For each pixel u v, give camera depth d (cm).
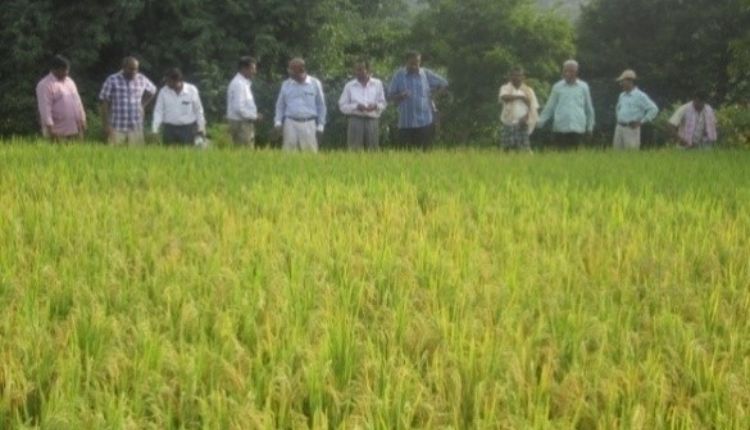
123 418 374
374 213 887
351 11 4538
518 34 3691
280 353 452
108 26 3681
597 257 679
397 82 1942
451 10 3691
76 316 497
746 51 3256
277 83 3753
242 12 3831
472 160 1523
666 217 897
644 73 4359
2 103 3641
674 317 521
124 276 612
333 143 3588
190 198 1002
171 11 3753
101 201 916
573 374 419
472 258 669
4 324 487
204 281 587
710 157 1669
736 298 587
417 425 389
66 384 409
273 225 813
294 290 566
